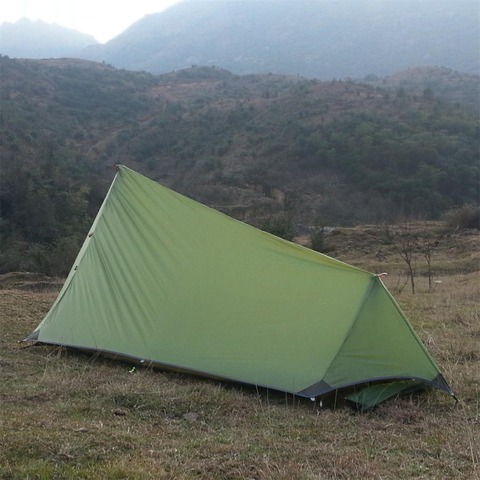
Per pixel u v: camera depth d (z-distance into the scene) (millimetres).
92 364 6320
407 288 14555
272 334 5754
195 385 5633
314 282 5934
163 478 3553
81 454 3838
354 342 5504
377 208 44406
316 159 53188
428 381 5582
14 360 6316
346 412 5172
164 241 6691
